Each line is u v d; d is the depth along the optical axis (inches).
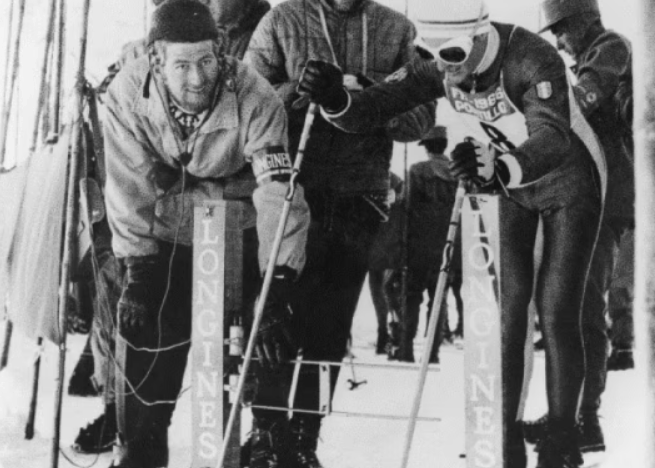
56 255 168.7
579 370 136.9
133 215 168.1
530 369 139.9
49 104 190.7
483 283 120.8
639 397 132.0
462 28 138.6
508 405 139.0
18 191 186.4
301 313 158.1
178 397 165.9
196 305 137.3
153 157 167.9
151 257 167.5
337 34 159.6
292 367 154.8
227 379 139.0
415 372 151.1
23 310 175.2
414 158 152.7
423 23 141.0
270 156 161.8
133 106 167.6
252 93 163.9
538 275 139.0
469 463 121.4
